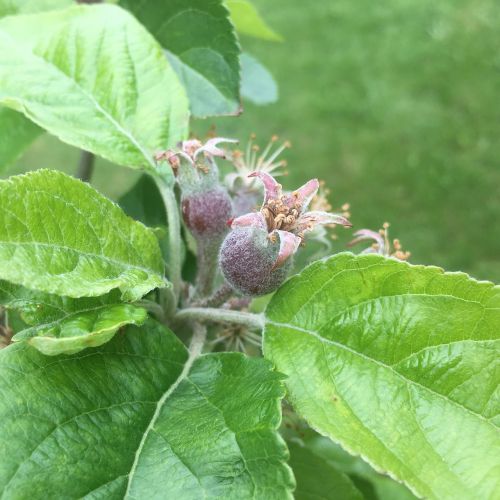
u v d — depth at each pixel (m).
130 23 0.11
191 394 0.08
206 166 0.10
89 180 0.14
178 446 0.07
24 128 0.12
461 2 0.55
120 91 0.11
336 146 0.42
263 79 0.17
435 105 0.45
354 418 0.08
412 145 0.42
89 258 0.08
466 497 0.07
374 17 0.54
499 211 0.38
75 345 0.07
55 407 0.07
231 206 0.10
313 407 0.08
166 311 0.10
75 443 0.07
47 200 0.08
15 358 0.08
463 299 0.08
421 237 0.37
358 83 0.47
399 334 0.08
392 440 0.08
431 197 0.39
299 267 0.12
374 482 0.15
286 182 0.39
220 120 0.40
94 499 0.07
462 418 0.08
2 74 0.11
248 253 0.09
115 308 0.08
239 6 0.15
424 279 0.08
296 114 0.44
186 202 0.10
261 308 0.11
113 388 0.08
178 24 0.12
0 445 0.07
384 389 0.08
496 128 0.43
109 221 0.09
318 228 0.11
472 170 0.40
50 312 0.08
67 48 0.11
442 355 0.08
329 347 0.08
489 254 0.36
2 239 0.08
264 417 0.07
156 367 0.08
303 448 0.12
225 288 0.10
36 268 0.08
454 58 0.49
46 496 0.07
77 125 0.11
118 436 0.08
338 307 0.09
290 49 0.50
